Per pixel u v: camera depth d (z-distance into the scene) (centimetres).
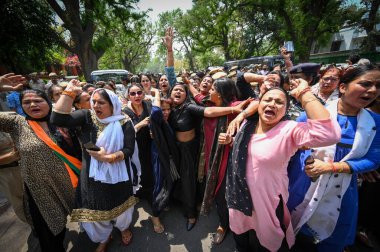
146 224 252
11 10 877
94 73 982
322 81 240
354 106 150
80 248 221
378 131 150
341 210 167
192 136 236
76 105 242
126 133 193
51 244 194
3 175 197
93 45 1457
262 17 2139
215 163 200
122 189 196
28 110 181
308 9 1464
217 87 208
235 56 2673
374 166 151
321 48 2641
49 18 1050
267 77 221
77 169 205
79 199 188
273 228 162
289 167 186
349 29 2353
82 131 188
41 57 1101
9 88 183
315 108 123
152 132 217
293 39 1551
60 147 202
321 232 176
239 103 201
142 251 215
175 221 254
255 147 151
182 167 234
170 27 311
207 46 2552
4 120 179
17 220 261
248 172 157
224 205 214
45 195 183
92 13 1231
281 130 141
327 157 164
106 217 187
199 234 235
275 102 136
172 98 234
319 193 164
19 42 915
